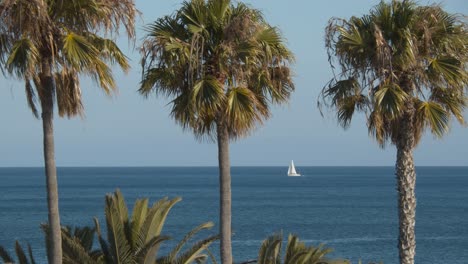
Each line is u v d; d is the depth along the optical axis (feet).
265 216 447.42
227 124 77.41
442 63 80.94
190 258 82.74
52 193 67.62
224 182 78.07
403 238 84.02
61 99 67.31
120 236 81.20
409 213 83.66
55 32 66.49
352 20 82.74
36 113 68.13
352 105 85.87
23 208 515.50
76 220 405.39
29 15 64.08
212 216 430.20
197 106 75.15
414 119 82.99
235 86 76.89
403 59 79.77
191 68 75.66
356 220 418.72
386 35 81.56
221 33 78.13
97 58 65.92
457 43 81.51
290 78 79.92
